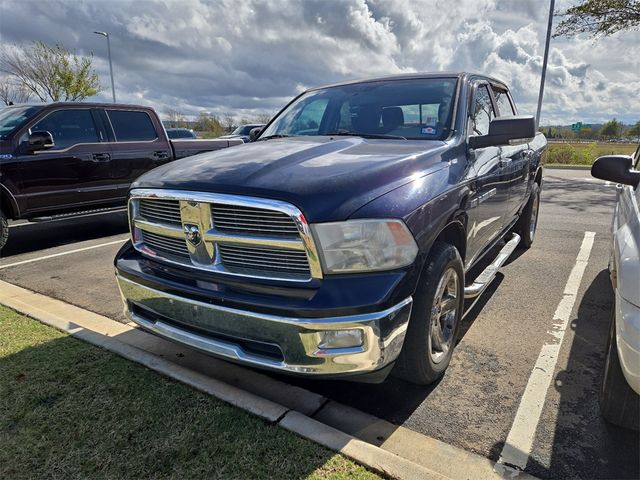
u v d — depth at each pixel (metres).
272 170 2.28
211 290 2.24
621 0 13.09
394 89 3.57
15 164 5.77
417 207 2.22
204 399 2.48
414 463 1.99
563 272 4.77
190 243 2.34
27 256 5.68
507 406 2.52
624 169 2.75
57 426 2.29
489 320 3.62
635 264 1.89
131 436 2.21
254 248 2.15
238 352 2.23
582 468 2.05
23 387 2.60
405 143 2.93
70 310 3.82
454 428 2.34
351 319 1.99
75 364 2.85
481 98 3.74
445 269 2.54
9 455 2.10
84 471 2.00
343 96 3.73
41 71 25.14
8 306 3.80
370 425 2.38
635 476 2.00
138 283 2.56
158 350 3.15
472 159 3.06
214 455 2.08
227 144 8.52
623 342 1.84
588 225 7.11
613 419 2.27
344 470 1.97
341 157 2.51
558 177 14.69
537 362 2.97
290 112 4.03
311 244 2.01
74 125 6.48
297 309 2.00
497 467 2.05
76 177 6.41
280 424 2.26
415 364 2.47
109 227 7.51
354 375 2.08
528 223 5.44
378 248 2.05
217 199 2.16
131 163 7.05
